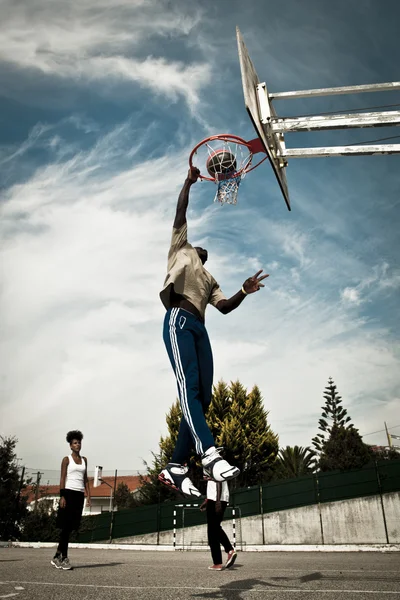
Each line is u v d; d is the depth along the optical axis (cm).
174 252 299
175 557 1093
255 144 580
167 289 281
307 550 1661
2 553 1139
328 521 1912
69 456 640
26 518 2153
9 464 2152
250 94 586
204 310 292
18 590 314
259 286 312
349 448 2080
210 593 301
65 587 337
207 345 282
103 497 4034
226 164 583
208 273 308
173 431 2689
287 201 663
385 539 1823
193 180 311
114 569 582
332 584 365
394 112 613
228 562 557
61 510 613
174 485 252
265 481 2552
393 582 384
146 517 2195
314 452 2952
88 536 2225
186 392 252
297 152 632
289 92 647
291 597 280
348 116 628
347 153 627
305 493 1984
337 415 2994
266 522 1991
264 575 480
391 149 619
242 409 2620
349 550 1623
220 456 234
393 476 1888
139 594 298
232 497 2073
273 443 2612
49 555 1055
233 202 582
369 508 1878
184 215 304
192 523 2102
